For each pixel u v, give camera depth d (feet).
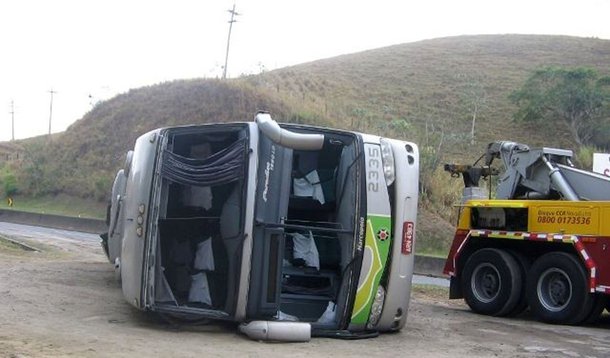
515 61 226.38
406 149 29.55
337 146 29.58
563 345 31.27
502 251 41.29
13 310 30.32
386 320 29.09
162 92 174.40
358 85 209.46
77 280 40.37
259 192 26.50
